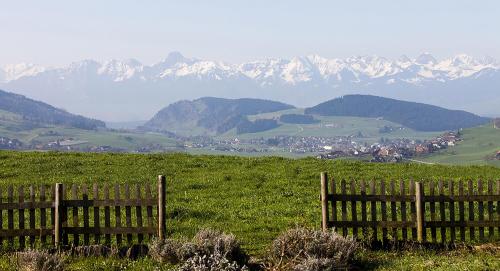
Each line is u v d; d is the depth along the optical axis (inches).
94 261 691.4
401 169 1727.4
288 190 1360.7
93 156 1850.4
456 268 675.4
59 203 746.2
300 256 692.7
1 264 666.8
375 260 731.4
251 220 1048.8
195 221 1039.6
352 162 1856.5
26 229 744.3
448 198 829.2
